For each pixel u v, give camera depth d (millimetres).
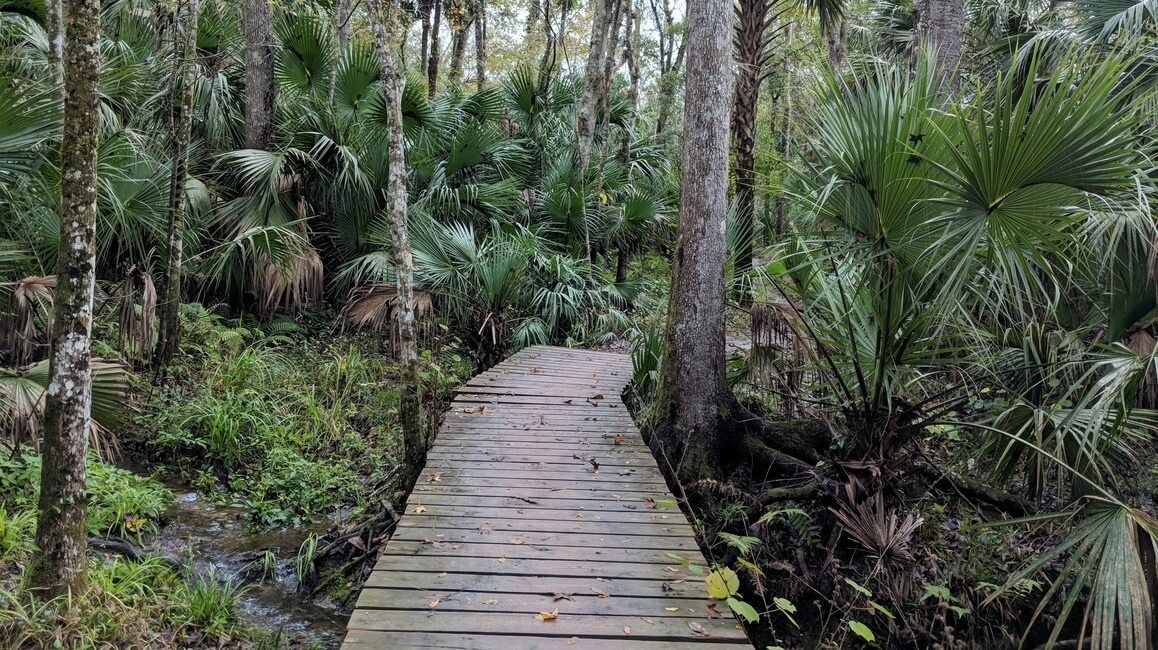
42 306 4727
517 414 6270
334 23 10539
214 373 6727
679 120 17578
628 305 10820
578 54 22312
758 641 4277
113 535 4527
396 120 4980
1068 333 4590
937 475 5051
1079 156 3193
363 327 8516
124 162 6480
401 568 3312
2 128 3766
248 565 4566
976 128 3793
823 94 4336
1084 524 3369
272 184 7988
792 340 5223
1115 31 6250
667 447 5402
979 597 4523
